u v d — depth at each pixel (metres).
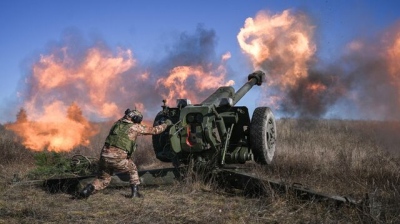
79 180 7.08
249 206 5.89
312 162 9.11
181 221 5.21
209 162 7.15
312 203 5.71
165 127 6.88
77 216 5.44
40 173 8.31
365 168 8.45
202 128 6.93
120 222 5.16
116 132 6.60
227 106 7.72
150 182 7.24
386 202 5.67
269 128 8.04
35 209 5.69
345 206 5.50
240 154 7.51
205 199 6.44
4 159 10.18
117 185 7.07
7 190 6.97
